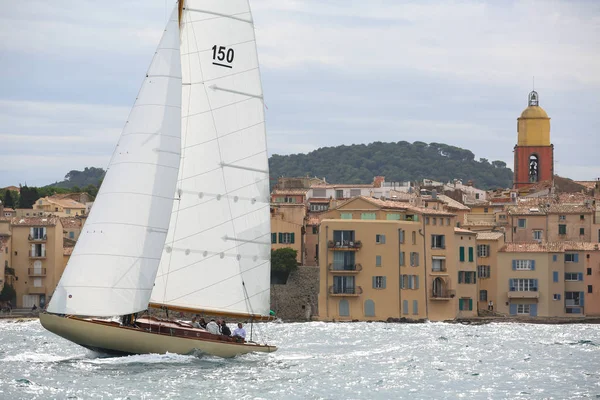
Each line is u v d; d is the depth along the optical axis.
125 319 141.50
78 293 137.75
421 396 132.75
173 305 142.25
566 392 137.62
